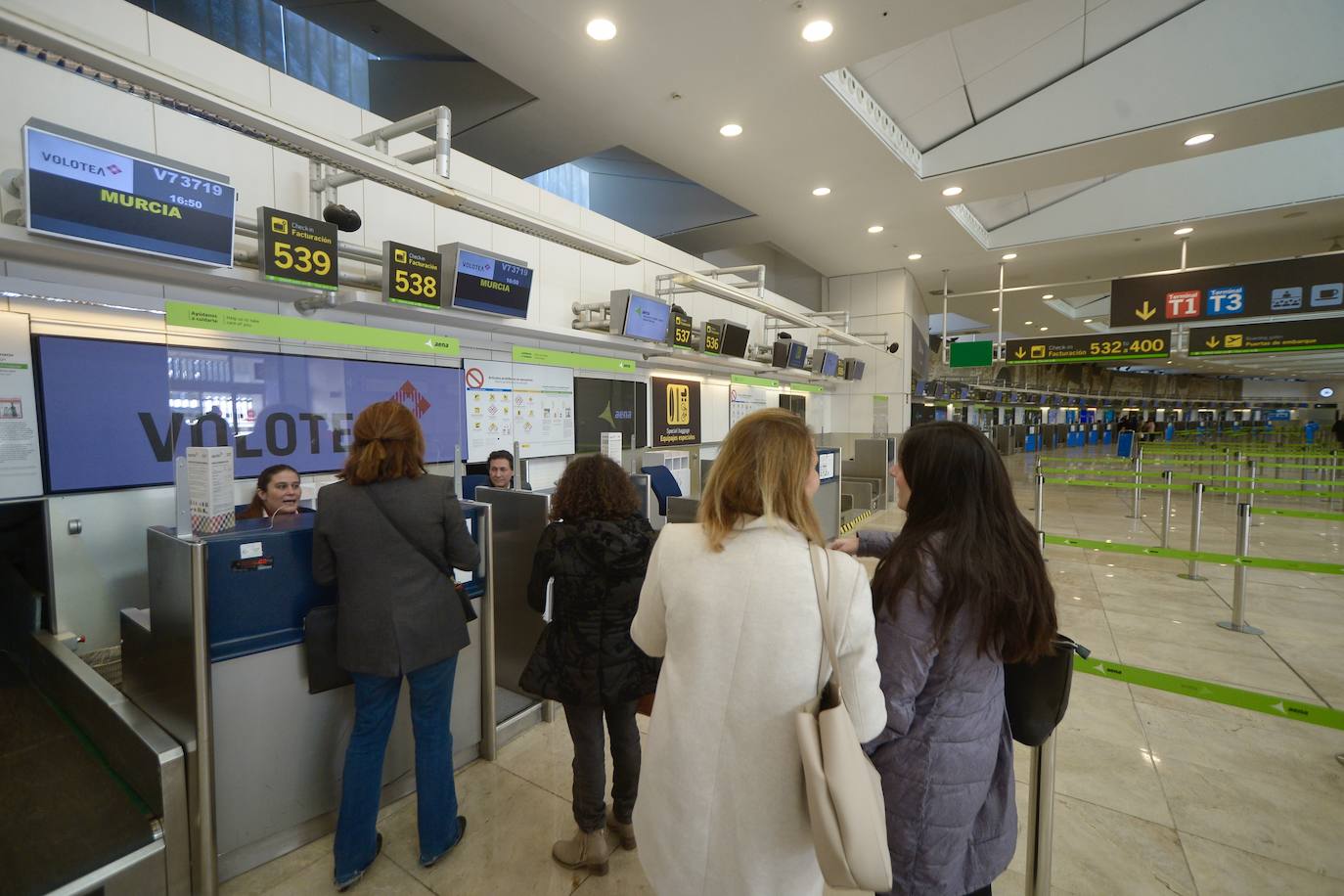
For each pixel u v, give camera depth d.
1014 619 1.09
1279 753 2.66
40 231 2.32
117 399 2.97
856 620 0.98
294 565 2.05
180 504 2.00
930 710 1.12
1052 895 1.88
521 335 5.04
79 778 1.88
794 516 1.05
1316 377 26.56
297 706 2.07
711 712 1.00
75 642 2.75
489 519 2.59
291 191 3.55
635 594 1.85
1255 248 8.78
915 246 9.05
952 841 1.11
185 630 1.81
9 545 2.16
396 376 4.27
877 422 10.96
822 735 0.91
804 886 0.98
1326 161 6.83
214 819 1.81
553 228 3.52
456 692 2.54
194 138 3.14
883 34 4.09
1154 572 5.55
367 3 4.90
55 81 2.69
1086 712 3.03
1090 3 4.75
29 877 1.48
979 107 5.86
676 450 7.32
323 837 2.16
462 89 5.62
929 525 1.14
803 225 8.09
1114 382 25.19
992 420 20.88
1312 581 5.27
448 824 2.02
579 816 1.96
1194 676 3.38
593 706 1.86
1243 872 1.97
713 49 4.28
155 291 3.09
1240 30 4.80
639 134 5.61
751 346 8.43
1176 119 5.12
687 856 0.99
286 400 3.66
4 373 2.64
